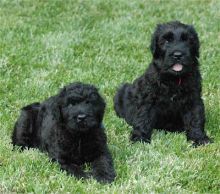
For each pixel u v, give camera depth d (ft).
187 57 28.35
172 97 29.40
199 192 24.20
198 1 52.37
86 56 40.73
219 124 31.19
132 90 31.68
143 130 29.48
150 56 40.78
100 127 26.08
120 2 51.29
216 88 36.37
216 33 45.50
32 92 34.60
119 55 40.88
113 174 24.76
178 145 28.09
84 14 48.29
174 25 29.58
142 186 23.86
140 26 45.70
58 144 25.55
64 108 25.32
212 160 26.32
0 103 33.19
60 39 42.50
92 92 25.27
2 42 41.39
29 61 39.11
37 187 23.40
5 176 24.39
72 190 23.35
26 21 46.16
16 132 28.50
